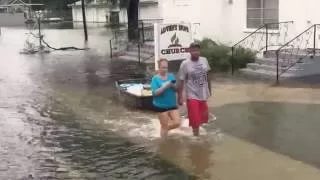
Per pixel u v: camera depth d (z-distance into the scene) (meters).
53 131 10.52
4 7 87.94
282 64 16.22
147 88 12.55
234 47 19.14
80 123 11.12
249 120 10.62
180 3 25.05
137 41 26.58
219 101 12.63
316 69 15.80
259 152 8.45
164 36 14.78
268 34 18.70
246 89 14.05
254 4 19.45
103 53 28.06
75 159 8.55
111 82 16.95
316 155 8.16
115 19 54.47
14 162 8.52
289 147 8.66
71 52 29.55
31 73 20.28
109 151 8.92
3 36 46.59
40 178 7.68
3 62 24.97
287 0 17.69
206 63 9.41
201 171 7.65
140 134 9.93
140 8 36.16
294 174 7.34
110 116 11.62
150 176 7.52
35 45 34.09
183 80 9.36
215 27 22.09
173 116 9.46
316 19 16.50
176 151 8.71
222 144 8.99
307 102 12.05
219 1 21.61
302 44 17.08
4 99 14.37
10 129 10.80
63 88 16.08
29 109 12.88
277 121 10.43
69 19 81.50
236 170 7.62
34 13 88.25
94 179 7.51
